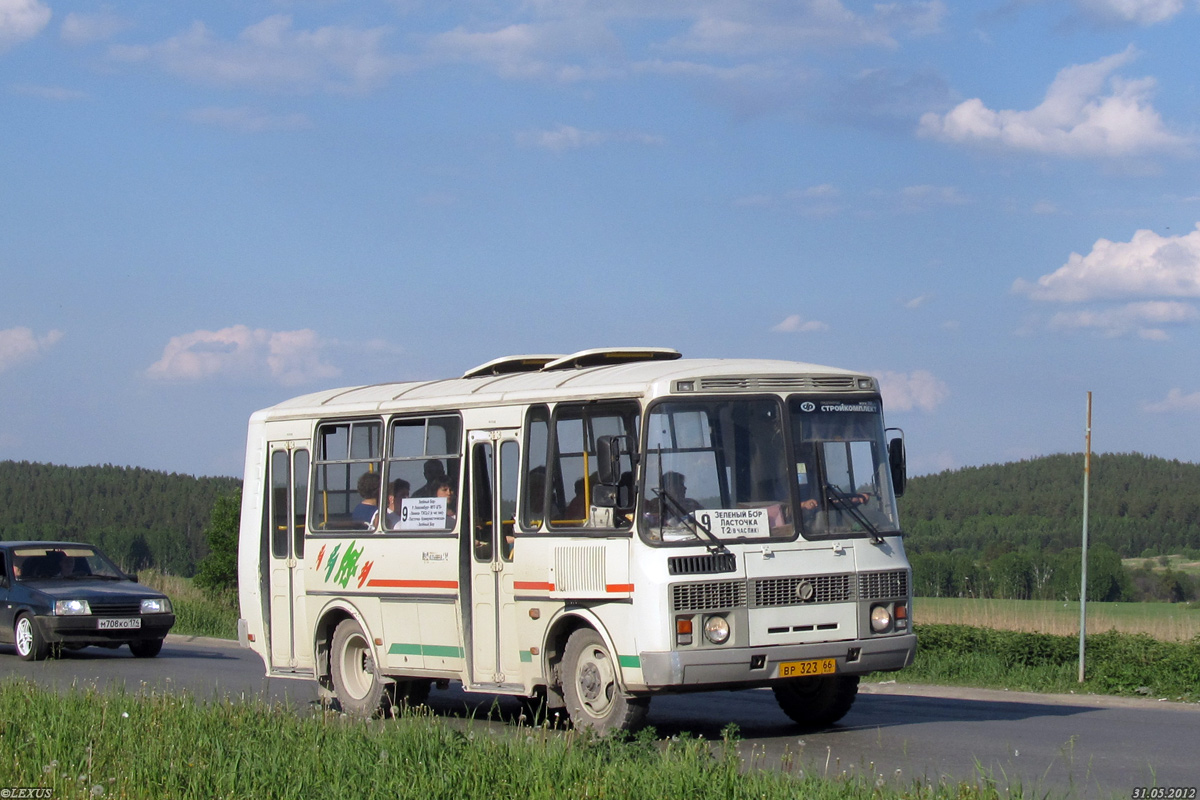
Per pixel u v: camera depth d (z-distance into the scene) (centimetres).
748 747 1195
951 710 1504
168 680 1736
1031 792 910
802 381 1245
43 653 2312
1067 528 12219
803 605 1194
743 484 1197
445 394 1412
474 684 1342
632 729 1179
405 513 1435
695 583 1153
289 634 1591
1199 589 8369
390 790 863
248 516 1656
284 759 963
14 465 14250
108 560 2562
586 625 1230
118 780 905
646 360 1402
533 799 821
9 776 941
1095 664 1933
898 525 1265
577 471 1239
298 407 1605
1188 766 1064
